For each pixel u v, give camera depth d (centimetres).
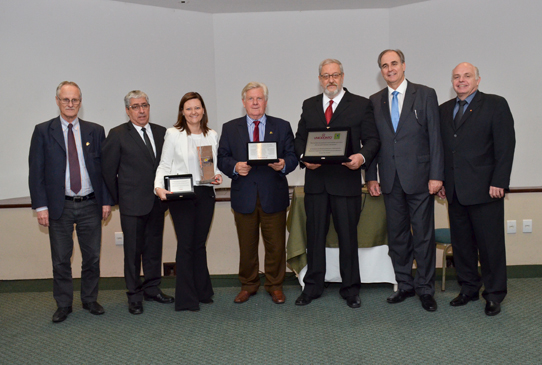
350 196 291
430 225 294
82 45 387
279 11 423
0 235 365
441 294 320
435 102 288
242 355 232
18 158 376
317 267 302
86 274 304
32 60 371
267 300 315
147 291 320
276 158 279
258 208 303
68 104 279
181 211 291
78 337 263
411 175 287
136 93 291
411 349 233
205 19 423
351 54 423
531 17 363
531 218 365
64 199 287
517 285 333
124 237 296
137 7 401
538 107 370
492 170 277
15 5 362
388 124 292
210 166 289
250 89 292
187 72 421
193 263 304
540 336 245
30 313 307
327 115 296
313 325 268
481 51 383
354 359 224
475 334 250
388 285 341
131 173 293
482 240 281
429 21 401
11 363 232
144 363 227
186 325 275
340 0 399
